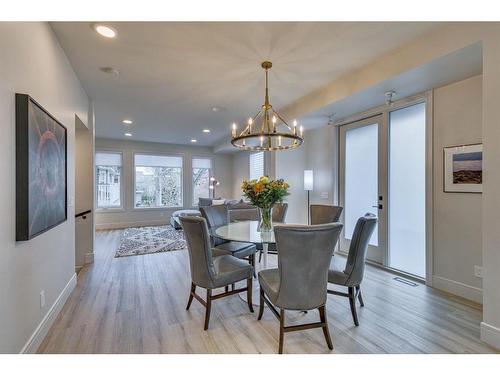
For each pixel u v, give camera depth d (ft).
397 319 7.92
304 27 7.30
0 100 4.78
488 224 6.56
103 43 8.09
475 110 8.98
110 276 11.71
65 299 9.02
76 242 13.46
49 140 6.84
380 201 12.75
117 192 25.41
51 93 7.40
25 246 5.78
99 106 14.43
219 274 7.76
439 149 10.07
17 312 5.42
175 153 28.04
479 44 6.79
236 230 9.77
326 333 6.53
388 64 9.02
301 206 17.95
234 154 30.22
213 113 15.87
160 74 10.31
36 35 6.35
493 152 6.42
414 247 11.36
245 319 8.02
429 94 10.30
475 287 9.07
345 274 7.70
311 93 12.78
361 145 13.89
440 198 10.09
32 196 5.66
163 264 13.51
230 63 9.41
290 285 6.29
